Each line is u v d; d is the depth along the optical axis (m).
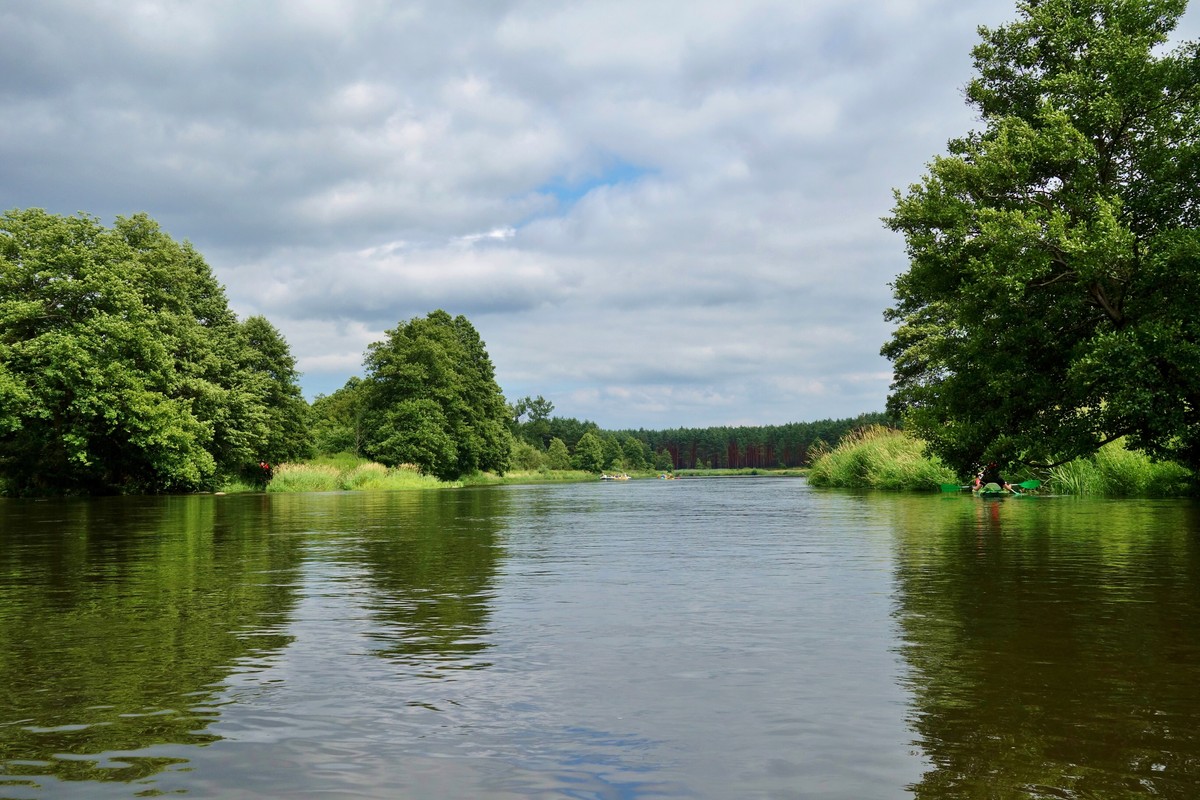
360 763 2.53
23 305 32.22
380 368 67.81
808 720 2.89
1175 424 15.53
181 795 2.29
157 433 34.56
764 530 11.48
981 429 18.08
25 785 2.37
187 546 9.73
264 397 50.31
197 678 3.54
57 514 18.08
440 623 4.72
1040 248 16.42
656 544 9.53
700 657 3.83
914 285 19.61
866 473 33.25
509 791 2.30
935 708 3.01
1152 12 17.84
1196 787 2.28
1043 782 2.33
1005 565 6.99
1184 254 15.24
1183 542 8.71
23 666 3.76
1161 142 16.88
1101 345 15.55
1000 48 20.05
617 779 2.38
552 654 3.92
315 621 4.81
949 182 17.95
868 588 5.87
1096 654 3.81
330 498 29.50
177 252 43.50
